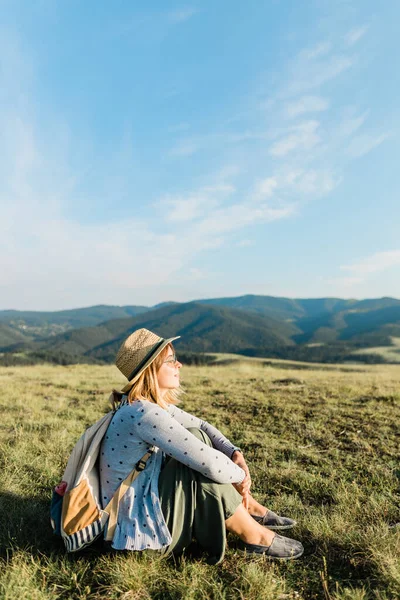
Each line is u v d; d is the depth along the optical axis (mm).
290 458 4883
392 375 15414
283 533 3002
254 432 6000
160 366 2633
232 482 2564
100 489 2533
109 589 2334
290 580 2477
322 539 2885
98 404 8055
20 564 2531
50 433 5691
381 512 3340
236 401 8117
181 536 2494
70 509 2410
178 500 2477
